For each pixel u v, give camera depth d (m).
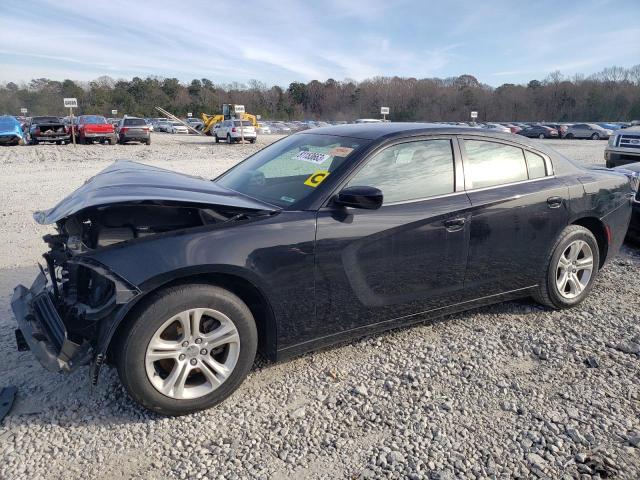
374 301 3.36
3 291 4.60
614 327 4.00
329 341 3.31
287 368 3.39
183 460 2.54
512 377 3.30
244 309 2.94
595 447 2.63
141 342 2.67
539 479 2.41
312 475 2.44
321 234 3.08
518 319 4.15
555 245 4.11
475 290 3.79
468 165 3.75
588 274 4.39
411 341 3.77
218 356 3.00
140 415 2.88
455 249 3.58
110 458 2.54
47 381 3.18
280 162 3.83
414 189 3.49
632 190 4.71
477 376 3.30
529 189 3.93
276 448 2.63
